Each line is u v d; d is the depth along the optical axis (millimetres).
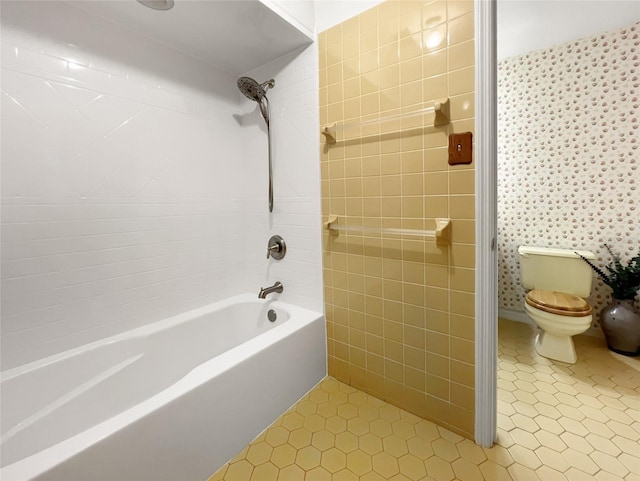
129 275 1570
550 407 1526
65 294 1355
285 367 1528
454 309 1308
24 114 1217
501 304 2670
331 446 1312
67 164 1336
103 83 1433
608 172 2070
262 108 1823
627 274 1953
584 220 2180
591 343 2150
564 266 2133
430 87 1271
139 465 958
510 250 2555
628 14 1905
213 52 1755
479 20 1133
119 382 1461
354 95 1509
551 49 2193
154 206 1652
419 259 1383
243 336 2020
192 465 1113
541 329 2092
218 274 2002
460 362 1317
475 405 1295
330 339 1791
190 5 1351
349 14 1501
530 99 2316
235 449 1275
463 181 1229
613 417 1442
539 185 2344
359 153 1522
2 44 1161
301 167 1776
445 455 1250
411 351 1461
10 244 1206
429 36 1262
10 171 1195
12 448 1138
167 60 1675
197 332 1786
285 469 1204
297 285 1891
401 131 1372
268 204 1979
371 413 1510
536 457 1230
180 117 1746
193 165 1824
